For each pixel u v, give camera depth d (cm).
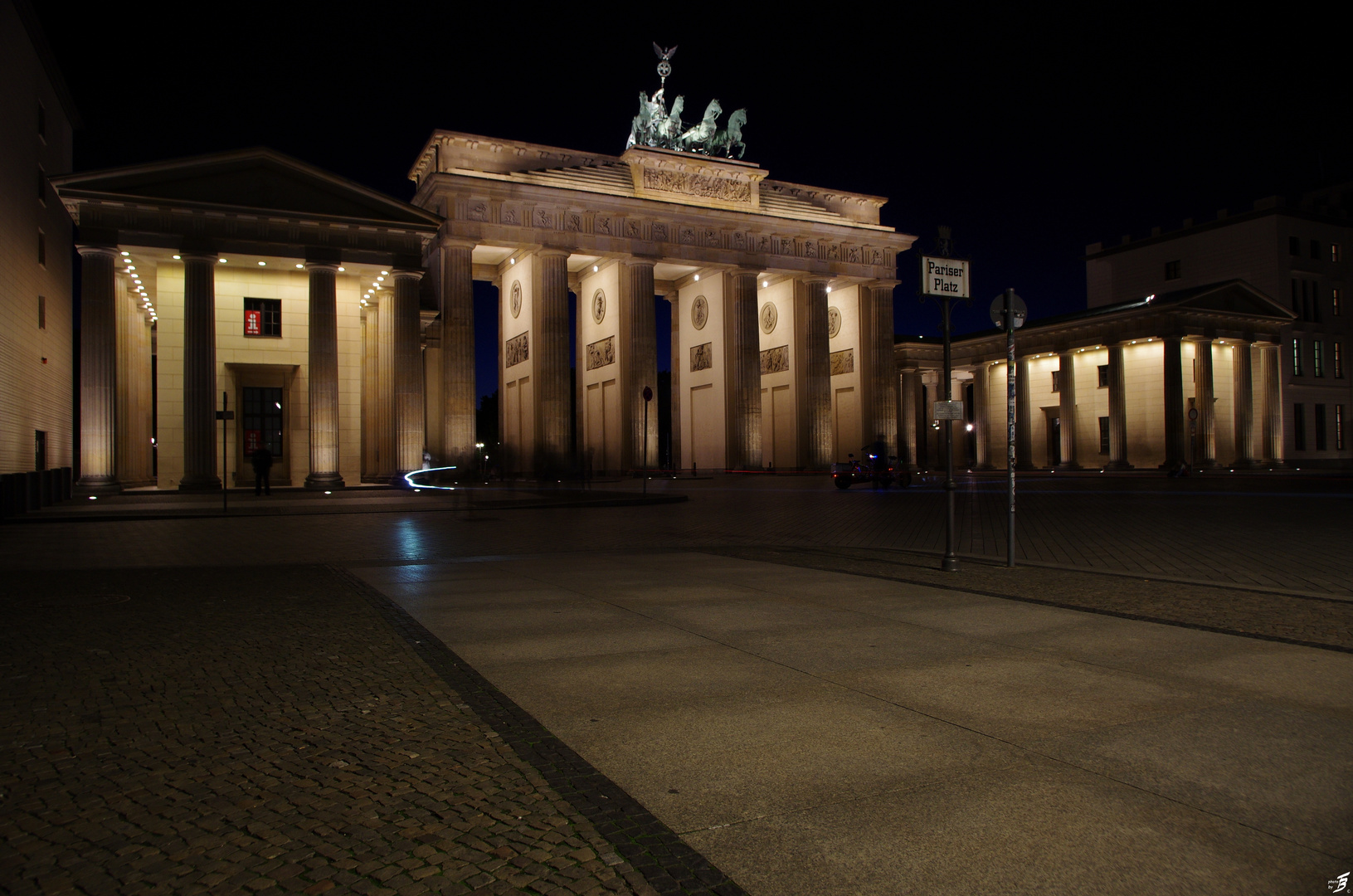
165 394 4256
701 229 7031
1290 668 754
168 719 635
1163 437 7269
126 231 3891
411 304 4428
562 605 1097
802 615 1020
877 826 448
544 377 6356
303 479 4444
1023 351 8131
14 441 3469
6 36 3294
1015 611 1038
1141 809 465
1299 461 7794
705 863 411
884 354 7912
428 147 6431
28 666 790
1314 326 8081
